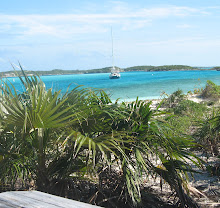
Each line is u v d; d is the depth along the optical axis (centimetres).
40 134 327
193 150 683
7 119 302
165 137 335
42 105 292
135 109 359
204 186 462
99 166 354
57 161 339
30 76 369
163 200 381
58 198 115
